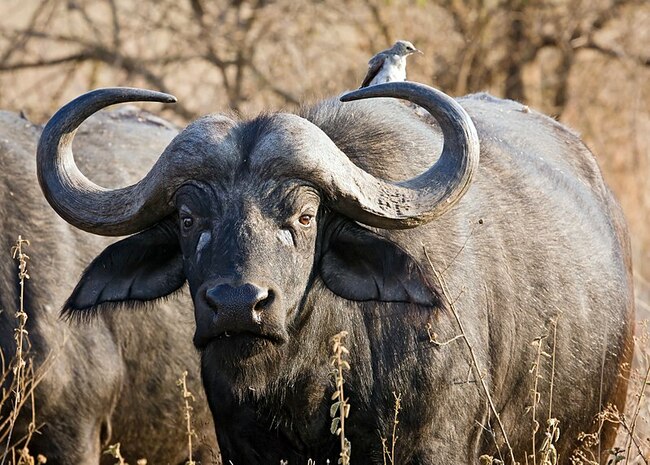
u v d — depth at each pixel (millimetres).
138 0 36750
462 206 16031
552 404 17125
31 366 17297
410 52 19609
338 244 14742
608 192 19781
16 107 35500
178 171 14188
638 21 37000
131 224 14734
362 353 15141
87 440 18578
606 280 18281
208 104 35875
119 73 36094
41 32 35906
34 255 18234
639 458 17781
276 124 14250
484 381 15516
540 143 18906
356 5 36062
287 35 35906
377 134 15883
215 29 35625
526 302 16641
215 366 14461
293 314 14023
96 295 15359
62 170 14930
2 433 17734
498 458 16281
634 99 35688
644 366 19812
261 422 15508
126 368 19172
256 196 13922
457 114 14438
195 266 13992
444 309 14562
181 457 20047
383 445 14695
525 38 36406
